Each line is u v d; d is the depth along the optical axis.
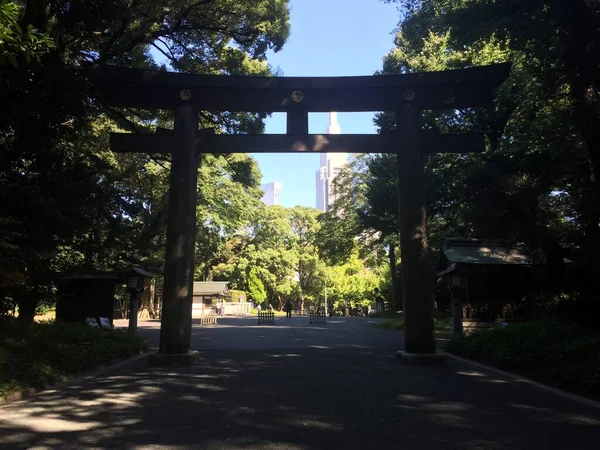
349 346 14.87
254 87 11.63
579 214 11.17
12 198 9.99
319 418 6.16
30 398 7.40
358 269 66.75
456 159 22.55
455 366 10.56
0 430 5.66
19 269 9.77
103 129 22.89
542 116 16.89
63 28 12.68
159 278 42.50
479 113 19.33
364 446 5.06
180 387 8.20
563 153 11.88
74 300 16.78
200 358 11.89
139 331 22.66
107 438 5.36
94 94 13.02
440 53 24.33
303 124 12.00
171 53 18.59
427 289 11.35
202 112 18.84
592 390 7.43
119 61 17.25
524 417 6.22
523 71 18.23
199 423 5.95
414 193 11.71
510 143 18.22
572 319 11.89
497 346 10.98
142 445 5.10
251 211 44.91
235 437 5.37
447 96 11.95
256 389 8.00
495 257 16.45
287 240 65.50
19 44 6.14
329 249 44.69
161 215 29.73
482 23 13.18
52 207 10.46
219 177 39.53
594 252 10.03
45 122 11.04
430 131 11.97
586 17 11.45
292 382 8.62
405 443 5.16
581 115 11.24
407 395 7.54
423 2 18.77
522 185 12.82
